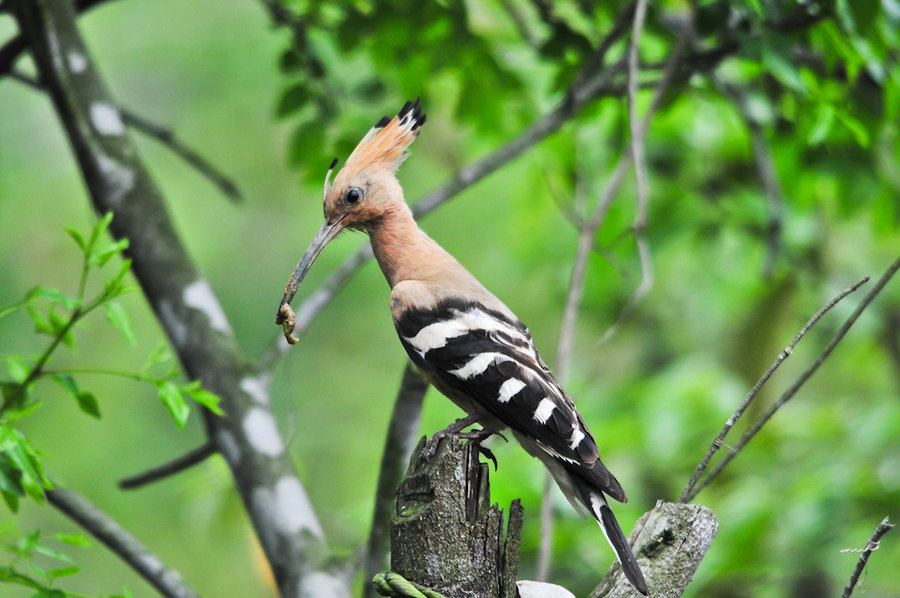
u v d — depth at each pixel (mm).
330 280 8570
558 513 10562
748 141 11484
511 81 10992
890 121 10102
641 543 5203
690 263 15367
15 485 5973
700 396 12953
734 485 12594
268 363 8297
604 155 12930
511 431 6633
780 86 10836
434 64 10594
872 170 11125
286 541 7648
